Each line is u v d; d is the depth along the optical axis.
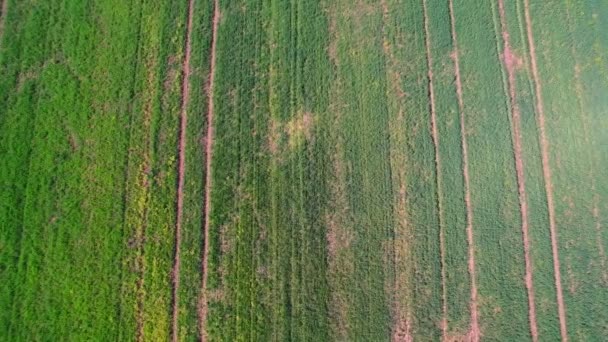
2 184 11.82
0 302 11.16
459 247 11.70
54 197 11.84
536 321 11.28
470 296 11.45
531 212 11.89
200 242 11.70
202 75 12.78
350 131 12.42
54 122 12.33
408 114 12.52
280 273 11.52
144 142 12.29
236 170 12.14
